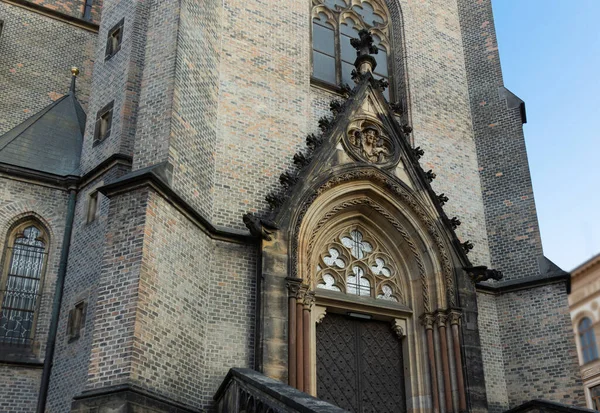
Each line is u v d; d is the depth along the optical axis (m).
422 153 21.67
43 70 24.33
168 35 17.67
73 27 25.77
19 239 18.58
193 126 17.48
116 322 13.31
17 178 18.94
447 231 20.62
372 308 19.72
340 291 19.56
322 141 19.83
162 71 17.14
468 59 26.86
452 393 18.64
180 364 14.55
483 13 27.45
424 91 24.92
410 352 19.77
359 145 20.59
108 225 14.58
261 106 20.45
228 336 16.45
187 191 16.44
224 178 18.62
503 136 24.70
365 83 21.70
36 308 17.97
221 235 17.45
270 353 16.19
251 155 19.47
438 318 19.56
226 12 21.25
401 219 20.69
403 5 26.44
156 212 14.69
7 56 23.77
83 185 19.11
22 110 23.22
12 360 16.73
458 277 20.09
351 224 20.67
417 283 20.39
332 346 19.22
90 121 20.47
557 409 17.02
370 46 23.08
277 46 21.88
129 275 13.70
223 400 14.88
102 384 12.73
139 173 14.81
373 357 19.66
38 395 16.58
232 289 17.03
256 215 18.67
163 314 14.19
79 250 17.86
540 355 20.70
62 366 16.28
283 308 16.86
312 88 22.25
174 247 15.21
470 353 19.12
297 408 10.95
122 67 19.95
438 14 27.25
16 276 18.12
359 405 18.75
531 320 21.30
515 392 20.62
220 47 20.45
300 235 18.14
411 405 19.14
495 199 23.84
